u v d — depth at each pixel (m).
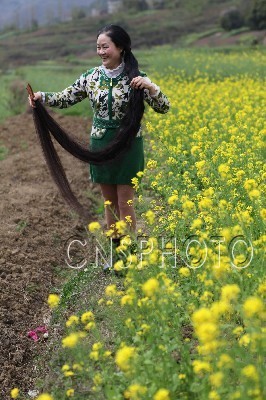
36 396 4.58
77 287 5.86
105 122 5.52
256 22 42.22
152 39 49.03
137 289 4.38
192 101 11.97
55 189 8.95
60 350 4.91
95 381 3.76
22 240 7.05
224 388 3.34
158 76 18.89
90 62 38.00
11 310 5.66
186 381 3.64
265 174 5.99
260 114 10.34
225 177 5.98
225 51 31.05
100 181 5.75
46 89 18.81
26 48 54.56
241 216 4.94
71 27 62.59
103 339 4.73
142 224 6.98
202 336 3.19
